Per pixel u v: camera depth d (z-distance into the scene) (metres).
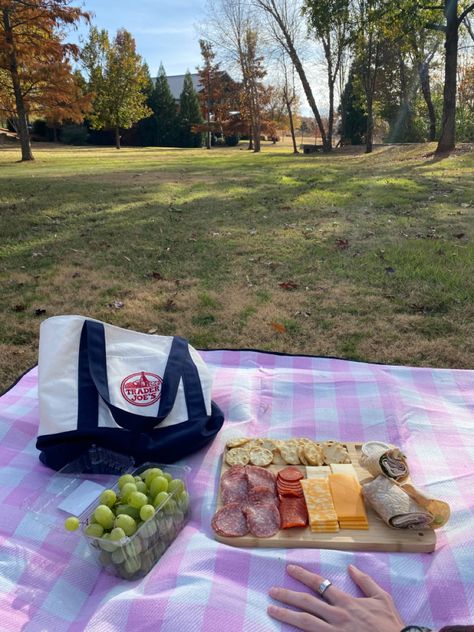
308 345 3.95
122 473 2.21
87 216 8.21
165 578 1.73
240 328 4.26
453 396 2.86
